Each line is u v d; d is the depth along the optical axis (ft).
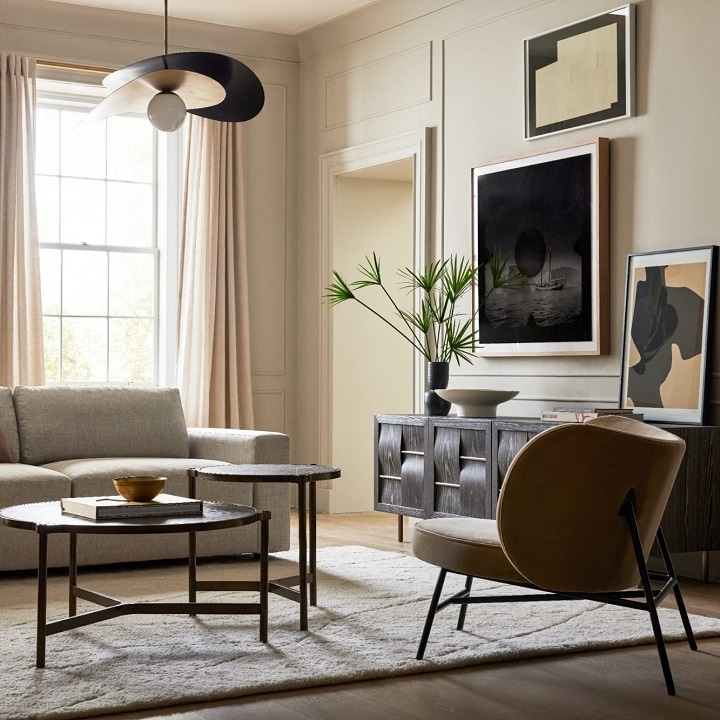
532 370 18.25
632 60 16.26
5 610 12.25
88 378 22.79
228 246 23.24
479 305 19.11
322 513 23.25
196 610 10.57
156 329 23.44
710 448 14.47
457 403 17.30
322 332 23.61
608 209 16.75
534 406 18.17
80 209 22.75
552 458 9.05
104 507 9.97
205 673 9.53
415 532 10.34
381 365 23.85
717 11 15.06
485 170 18.98
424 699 9.02
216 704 8.83
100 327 22.91
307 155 24.22
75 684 9.14
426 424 17.67
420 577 14.47
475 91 19.51
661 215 15.88
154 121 13.28
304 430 24.29
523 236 18.17
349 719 8.46
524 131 18.29
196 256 22.91
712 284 14.82
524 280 18.16
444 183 20.26
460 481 16.87
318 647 10.52
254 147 24.04
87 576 14.66
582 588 9.39
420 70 20.84
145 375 23.36
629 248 16.42
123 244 23.18
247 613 10.69
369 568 15.17
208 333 22.81
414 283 20.80
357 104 22.61
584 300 16.98
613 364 16.69
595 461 9.07
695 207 15.33
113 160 23.12
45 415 16.63
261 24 23.15
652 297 15.72
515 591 13.44
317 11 22.24
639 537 9.39
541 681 9.60
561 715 8.61
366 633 11.13
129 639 10.85
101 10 21.98
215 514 10.46
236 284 23.45
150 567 15.48
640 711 8.72
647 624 11.69
